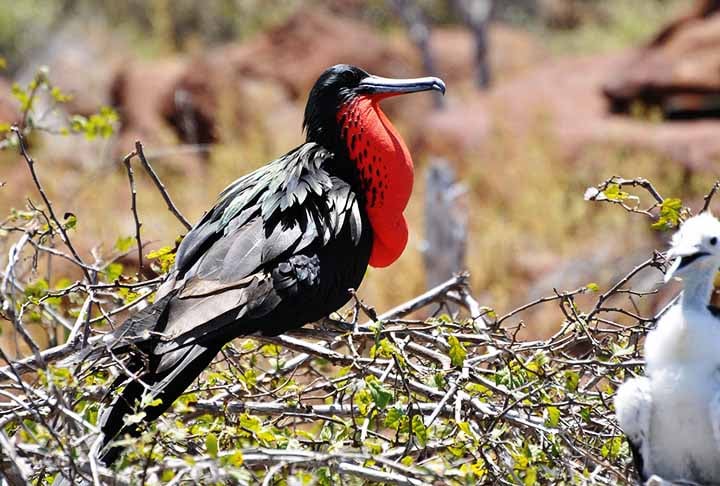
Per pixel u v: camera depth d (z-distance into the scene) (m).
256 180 9.13
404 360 8.08
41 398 7.68
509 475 7.59
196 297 8.16
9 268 7.99
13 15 34.00
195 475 6.70
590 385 8.56
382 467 7.91
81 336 8.30
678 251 7.59
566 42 39.72
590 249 20.89
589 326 9.36
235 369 9.12
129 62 30.44
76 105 27.39
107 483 7.15
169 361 7.82
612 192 8.91
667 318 7.50
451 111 28.25
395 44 35.09
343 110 9.45
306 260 8.54
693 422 7.37
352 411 8.08
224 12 38.78
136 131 25.91
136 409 7.20
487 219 23.45
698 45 27.16
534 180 24.02
